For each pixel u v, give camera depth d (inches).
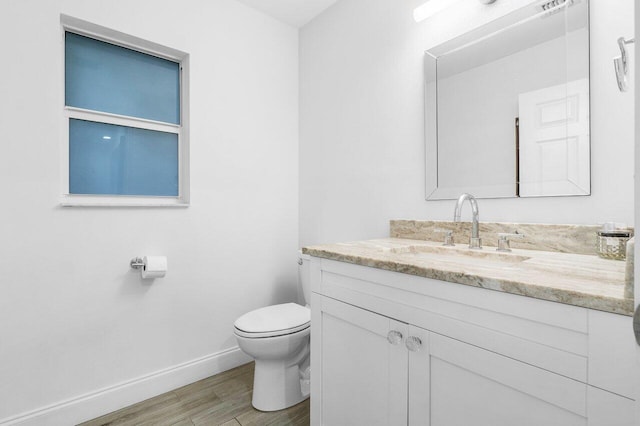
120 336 69.2
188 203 78.7
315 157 93.7
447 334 35.0
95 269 66.3
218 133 83.2
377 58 76.3
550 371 27.9
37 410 59.7
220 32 83.3
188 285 78.6
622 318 24.1
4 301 57.1
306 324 68.2
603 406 25.0
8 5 57.2
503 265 45.2
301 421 63.9
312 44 94.9
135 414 66.3
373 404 43.3
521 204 53.8
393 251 52.9
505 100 55.4
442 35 64.3
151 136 77.2
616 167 44.4
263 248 92.0
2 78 56.7
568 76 48.4
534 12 52.1
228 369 84.8
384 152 74.9
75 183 67.6
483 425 32.4
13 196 57.8
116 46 72.4
